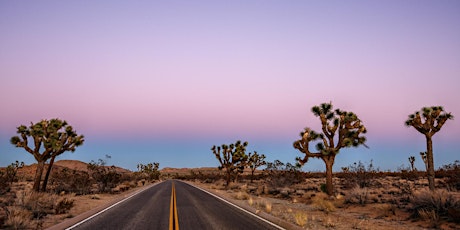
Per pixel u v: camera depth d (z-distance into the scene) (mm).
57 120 26859
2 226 10281
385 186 26203
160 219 12242
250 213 14383
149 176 92438
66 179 33656
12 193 21625
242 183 49625
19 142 24906
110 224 11031
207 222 11578
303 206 18797
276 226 10891
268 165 40219
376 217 13672
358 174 27016
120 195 27828
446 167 33062
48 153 25484
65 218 12750
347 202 18688
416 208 13461
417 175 37062
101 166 35438
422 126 18250
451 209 11492
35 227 10617
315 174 60781
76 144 27234
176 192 29656
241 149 44781
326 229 10867
